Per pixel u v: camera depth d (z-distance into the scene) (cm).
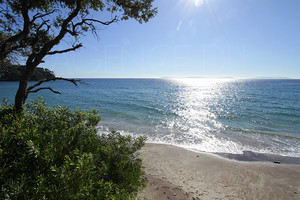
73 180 218
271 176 727
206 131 1449
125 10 661
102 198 235
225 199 549
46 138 293
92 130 404
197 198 521
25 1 473
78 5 525
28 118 415
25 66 535
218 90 6606
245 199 565
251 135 1344
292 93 5097
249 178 709
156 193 503
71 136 342
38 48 584
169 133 1380
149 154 933
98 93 4797
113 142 405
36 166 231
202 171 762
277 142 1187
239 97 4219
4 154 239
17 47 495
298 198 581
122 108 2486
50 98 3462
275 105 2912
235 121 1836
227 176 722
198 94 5012
